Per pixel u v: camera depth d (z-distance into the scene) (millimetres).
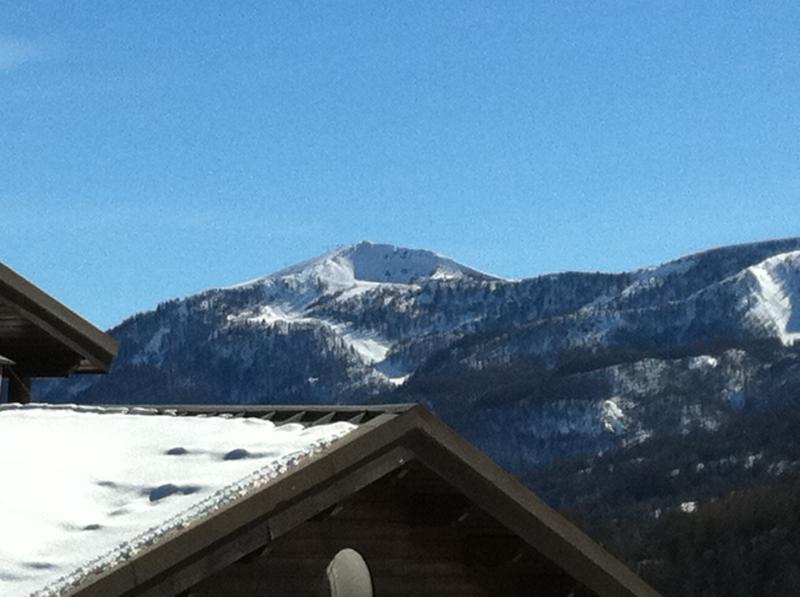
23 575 14070
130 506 15328
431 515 17672
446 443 16359
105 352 25750
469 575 17875
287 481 15062
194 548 14289
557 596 18203
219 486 15094
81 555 14312
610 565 17375
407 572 17500
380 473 16016
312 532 17000
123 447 17391
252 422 17672
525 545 17578
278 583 16641
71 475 16422
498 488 16734
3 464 16828
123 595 13969
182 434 17594
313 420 17984
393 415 16016
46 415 19922
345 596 15297
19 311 24828
